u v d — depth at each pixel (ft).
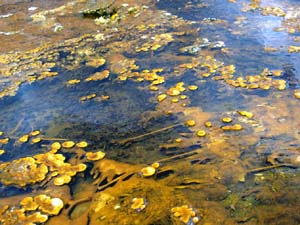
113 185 2.90
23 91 4.17
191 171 2.99
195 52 4.62
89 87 4.15
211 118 3.53
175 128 3.45
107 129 3.53
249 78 4.03
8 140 3.47
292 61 4.29
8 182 2.99
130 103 3.84
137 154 3.21
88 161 3.16
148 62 4.50
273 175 2.91
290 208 2.63
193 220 2.56
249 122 3.43
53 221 2.64
